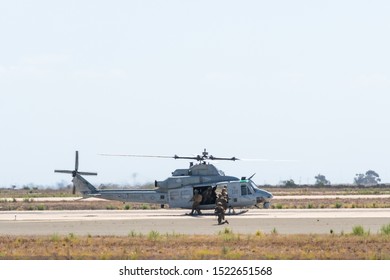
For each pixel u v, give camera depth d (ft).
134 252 439.63
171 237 520.01
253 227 616.39
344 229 585.22
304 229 591.78
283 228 603.67
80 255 430.20
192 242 488.85
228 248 451.12
